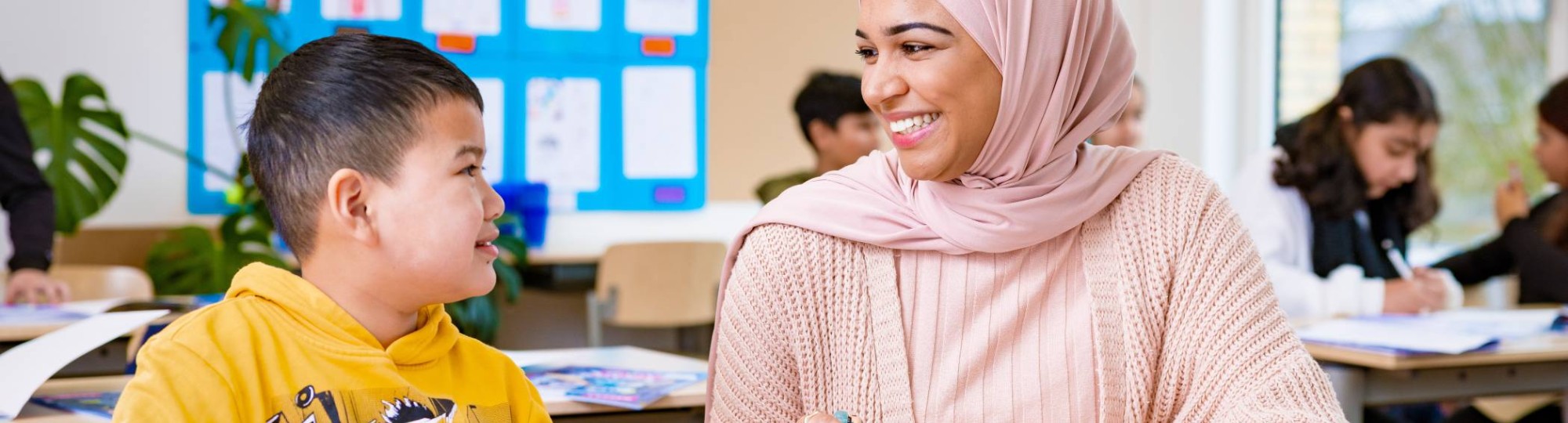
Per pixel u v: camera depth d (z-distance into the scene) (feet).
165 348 3.06
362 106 3.18
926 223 3.91
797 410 4.07
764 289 4.04
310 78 3.25
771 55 15.85
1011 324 3.91
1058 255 3.98
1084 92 3.92
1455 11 15.02
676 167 15.60
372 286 3.28
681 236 15.66
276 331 3.22
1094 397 3.88
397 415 3.28
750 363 4.05
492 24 14.78
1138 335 3.92
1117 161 4.09
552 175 15.14
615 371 5.99
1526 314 8.47
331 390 3.21
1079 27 3.81
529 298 15.58
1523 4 14.67
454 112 3.28
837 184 4.15
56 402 5.31
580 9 15.14
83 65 13.48
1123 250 3.98
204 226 13.97
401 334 3.41
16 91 11.86
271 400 3.16
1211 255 3.94
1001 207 3.81
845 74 12.16
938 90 3.68
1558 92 10.44
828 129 12.01
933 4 3.65
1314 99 16.05
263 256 12.71
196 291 12.35
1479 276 10.87
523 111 14.96
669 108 15.53
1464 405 10.84
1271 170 9.70
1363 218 9.72
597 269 14.76
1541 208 10.62
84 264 12.76
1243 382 3.82
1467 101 15.01
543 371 5.97
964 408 3.88
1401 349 6.74
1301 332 7.47
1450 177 15.10
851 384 3.97
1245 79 16.24
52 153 11.95
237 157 14.10
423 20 14.51
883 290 3.98
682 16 15.51
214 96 14.03
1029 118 3.80
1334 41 15.92
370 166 3.18
